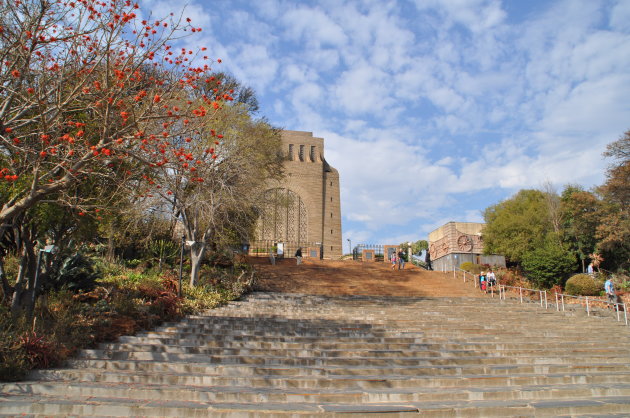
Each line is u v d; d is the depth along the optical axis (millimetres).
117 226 20609
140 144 9742
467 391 8422
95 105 9211
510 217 34250
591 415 7742
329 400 7797
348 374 9656
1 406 6914
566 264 26766
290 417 6805
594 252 28922
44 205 11672
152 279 19094
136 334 11977
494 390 8633
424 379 9148
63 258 14836
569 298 23719
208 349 10773
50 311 11805
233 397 7645
